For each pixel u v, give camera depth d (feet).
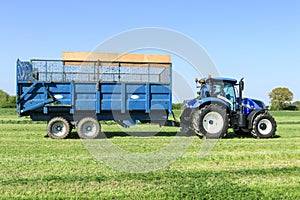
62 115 47.83
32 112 47.55
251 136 52.47
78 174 24.93
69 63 47.26
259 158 32.17
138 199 19.43
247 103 50.03
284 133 58.54
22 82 46.42
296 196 20.18
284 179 24.06
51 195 20.01
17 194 20.21
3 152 34.83
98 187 21.62
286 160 31.32
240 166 28.35
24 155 32.99
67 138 47.39
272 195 20.33
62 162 29.27
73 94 47.06
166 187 21.67
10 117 104.73
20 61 46.57
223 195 20.20
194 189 21.20
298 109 249.14
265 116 49.34
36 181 22.84
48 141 43.98
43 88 46.80
